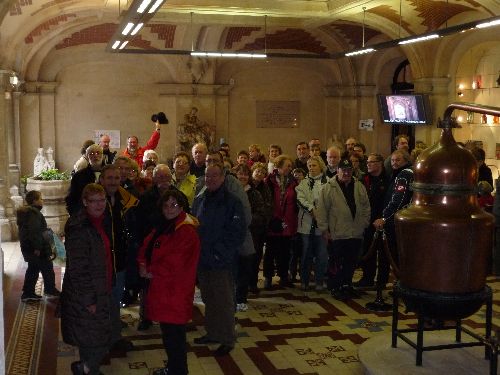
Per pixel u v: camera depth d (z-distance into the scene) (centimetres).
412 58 1328
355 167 798
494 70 1198
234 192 565
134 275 573
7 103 1403
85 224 423
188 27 1424
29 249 700
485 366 471
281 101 1708
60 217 1104
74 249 418
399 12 1206
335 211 693
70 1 1116
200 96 1614
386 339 536
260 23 1277
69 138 1577
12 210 1107
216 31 1470
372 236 746
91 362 432
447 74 1298
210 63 1592
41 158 1394
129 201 544
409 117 1342
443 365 473
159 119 954
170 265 445
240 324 620
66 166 1581
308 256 736
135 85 1602
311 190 734
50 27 1326
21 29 1114
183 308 448
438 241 444
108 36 1480
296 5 1170
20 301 709
